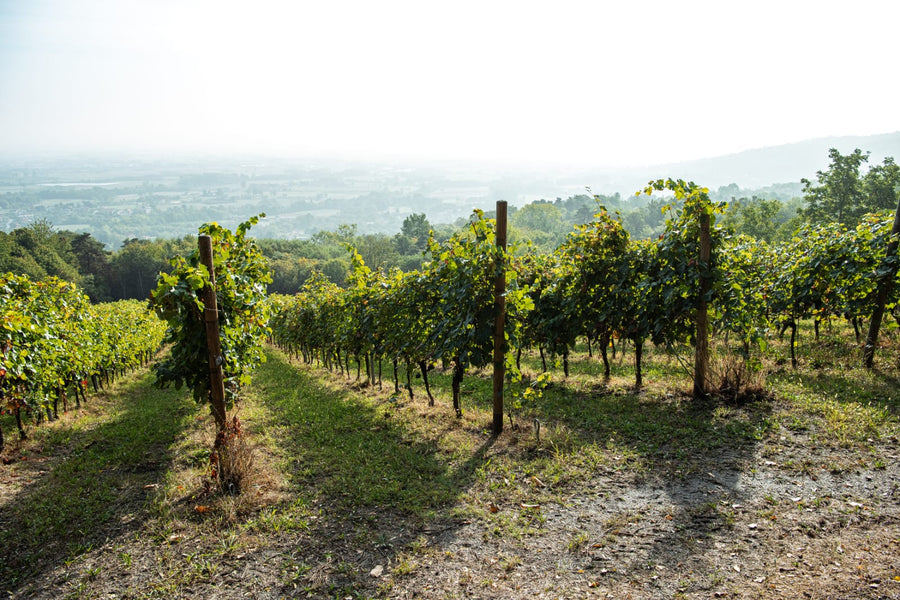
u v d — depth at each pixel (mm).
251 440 7008
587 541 4062
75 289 11586
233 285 6457
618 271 8531
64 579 3846
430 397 9070
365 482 5395
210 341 5496
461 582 3619
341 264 79188
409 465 5848
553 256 11125
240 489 5141
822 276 8953
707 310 7762
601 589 3457
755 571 3533
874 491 4516
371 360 11844
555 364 12211
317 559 3990
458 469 5676
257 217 7328
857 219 30688
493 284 6875
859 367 8250
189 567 3936
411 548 4098
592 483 5102
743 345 11641
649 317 8148
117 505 5109
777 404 6828
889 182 31844
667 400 7625
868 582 3307
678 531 4121
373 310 10219
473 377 11992
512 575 3674
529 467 5523
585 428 6785
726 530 4086
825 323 13336
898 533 3852
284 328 19438
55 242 70688
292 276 79250
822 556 3643
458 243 7449
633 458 5625
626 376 9781
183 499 5145
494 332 6824
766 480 4875
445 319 7594
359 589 3600
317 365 17516
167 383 6266
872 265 8016
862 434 5594
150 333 20359
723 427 6250
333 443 6852
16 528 4645
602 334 9125
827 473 4910
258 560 4004
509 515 4547
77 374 10062
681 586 3432
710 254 7434
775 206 43938
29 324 7039
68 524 4707
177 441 7422
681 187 7363
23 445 7324
